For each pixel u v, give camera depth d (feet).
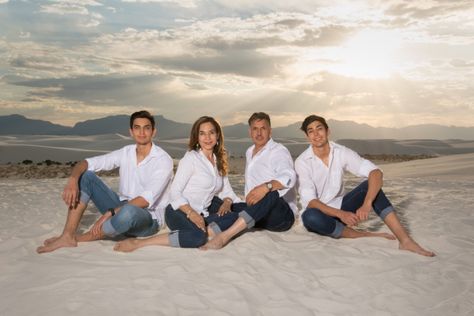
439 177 41.47
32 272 11.24
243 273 11.09
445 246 13.89
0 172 55.77
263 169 15.19
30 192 27.53
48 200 23.62
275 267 11.66
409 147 421.59
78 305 9.29
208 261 11.93
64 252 12.82
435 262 12.25
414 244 13.12
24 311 9.11
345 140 407.85
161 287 10.23
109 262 11.91
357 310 9.45
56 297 9.73
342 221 13.83
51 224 16.78
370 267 11.84
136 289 10.11
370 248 13.29
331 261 12.21
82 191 13.64
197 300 9.57
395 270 11.57
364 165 14.20
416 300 9.95
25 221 17.46
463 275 11.38
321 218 14.17
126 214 13.11
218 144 14.89
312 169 14.97
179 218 13.64
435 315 9.30
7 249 13.29
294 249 13.19
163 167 14.14
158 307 9.25
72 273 11.12
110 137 381.40
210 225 13.67
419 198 25.31
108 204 14.07
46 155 212.02
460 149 445.37
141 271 11.20
